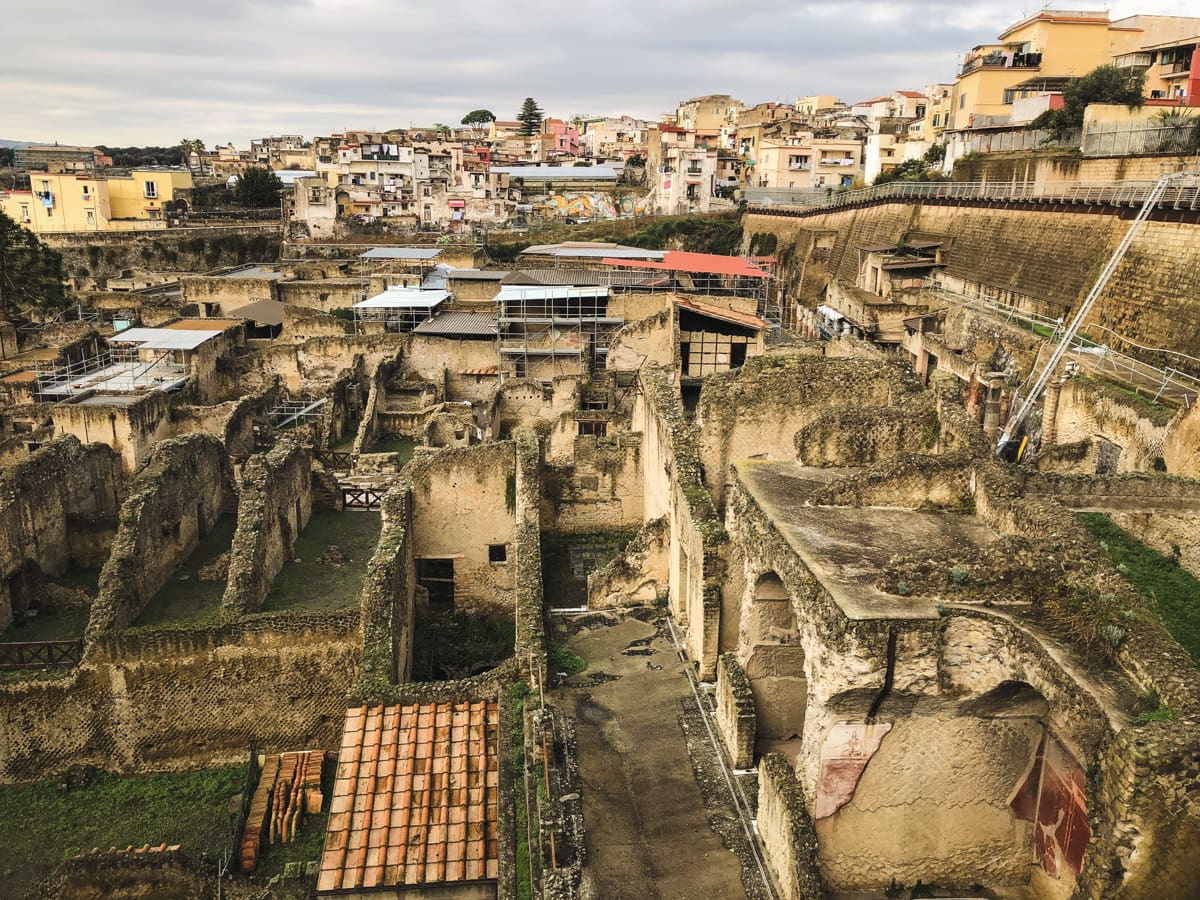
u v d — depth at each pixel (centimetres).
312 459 3972
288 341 6875
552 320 5675
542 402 5147
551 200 13300
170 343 5847
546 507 3209
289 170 15812
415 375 6038
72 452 3828
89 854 2159
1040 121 7181
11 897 2220
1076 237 5209
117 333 6262
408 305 6338
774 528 1764
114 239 10650
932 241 6831
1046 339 4488
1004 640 1430
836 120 14350
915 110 13388
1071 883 1478
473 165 13062
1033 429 3950
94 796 2550
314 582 3278
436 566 3169
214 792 2547
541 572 2589
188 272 10362
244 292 7775
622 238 11038
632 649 2373
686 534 2292
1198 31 8631
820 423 2122
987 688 1462
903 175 8869
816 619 1502
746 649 1950
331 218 11669
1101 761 1219
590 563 3019
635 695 2144
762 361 2569
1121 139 5641
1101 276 4372
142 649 2556
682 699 2120
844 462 2133
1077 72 8419
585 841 1680
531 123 19862
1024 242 5731
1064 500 2348
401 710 2172
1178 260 4278
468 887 1797
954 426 2020
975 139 7762
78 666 2577
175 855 2164
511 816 1814
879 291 6831
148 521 3147
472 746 2078
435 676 2870
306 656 2589
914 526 1791
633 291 6050
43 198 11669
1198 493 2350
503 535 3098
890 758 1522
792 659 1948
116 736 2614
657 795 1800
